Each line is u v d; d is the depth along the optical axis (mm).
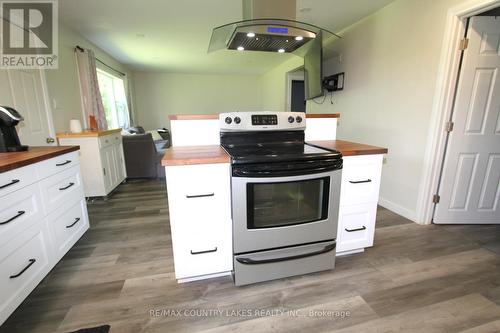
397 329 1251
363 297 1475
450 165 2266
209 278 1660
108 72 4727
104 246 2053
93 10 2727
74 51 3342
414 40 2346
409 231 2271
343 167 1639
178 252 1499
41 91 2656
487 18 1981
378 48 2787
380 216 2615
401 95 2531
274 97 6441
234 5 2643
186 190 1412
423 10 2234
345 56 3352
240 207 1450
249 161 1404
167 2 2559
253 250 1544
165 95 7023
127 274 1694
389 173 2770
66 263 1820
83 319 1321
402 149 2570
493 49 2049
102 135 3127
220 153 1535
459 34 2014
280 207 1537
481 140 2215
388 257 1871
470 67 2064
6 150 1615
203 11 2789
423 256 1882
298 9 2729
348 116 3371
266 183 1440
